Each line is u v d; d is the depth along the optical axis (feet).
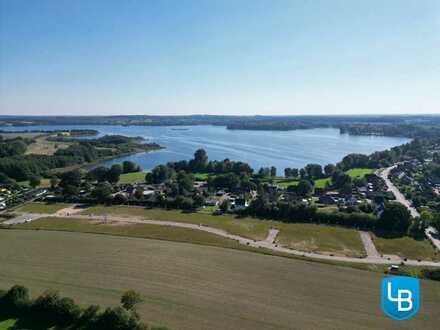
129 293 188.96
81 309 183.83
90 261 267.80
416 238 336.49
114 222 381.40
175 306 200.85
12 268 253.44
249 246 306.14
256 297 213.46
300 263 268.41
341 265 265.54
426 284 234.99
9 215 403.95
